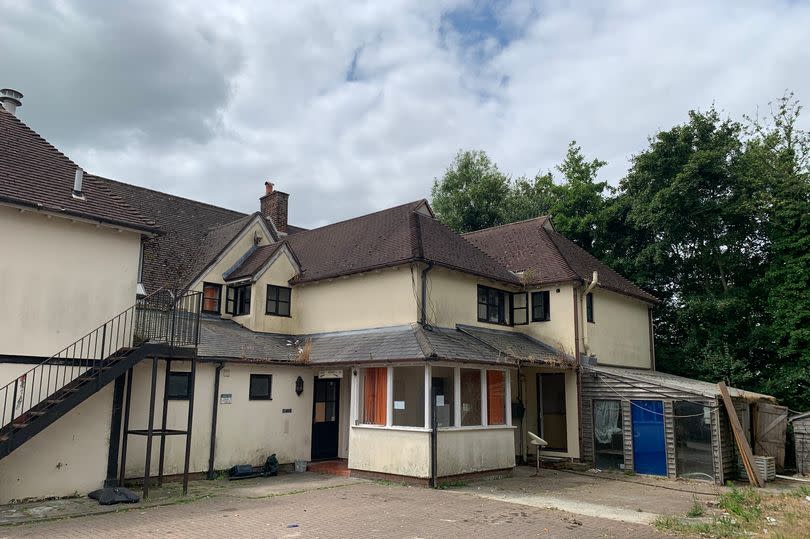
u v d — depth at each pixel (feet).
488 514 34.24
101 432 39.45
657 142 78.64
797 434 57.26
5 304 35.63
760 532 30.55
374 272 56.24
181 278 60.95
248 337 56.08
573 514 34.78
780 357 66.90
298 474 50.31
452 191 125.29
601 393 56.90
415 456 44.45
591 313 63.62
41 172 39.75
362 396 50.19
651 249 77.46
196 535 28.50
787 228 66.59
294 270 64.08
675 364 76.28
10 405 35.19
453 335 53.67
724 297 71.82
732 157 74.28
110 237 40.93
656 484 48.06
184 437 45.91
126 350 38.40
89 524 30.83
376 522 31.63
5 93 46.16
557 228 89.20
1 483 34.88
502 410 52.19
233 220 77.15
